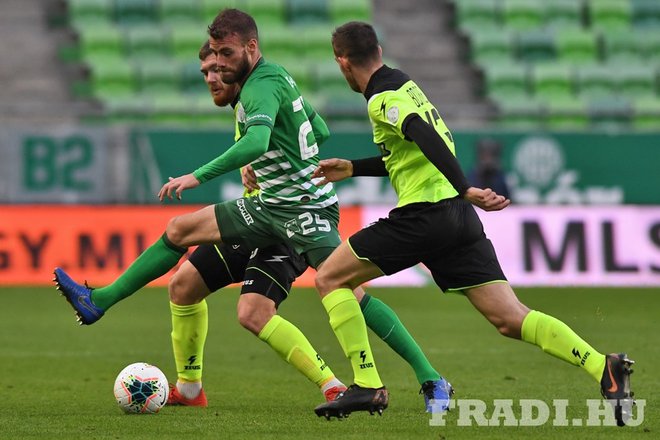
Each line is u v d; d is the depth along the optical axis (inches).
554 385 1006.4
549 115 2475.4
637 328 1521.9
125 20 2972.4
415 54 3056.1
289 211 805.9
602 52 3107.8
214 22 794.2
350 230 2085.4
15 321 1637.6
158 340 1427.2
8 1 2967.5
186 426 751.1
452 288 730.8
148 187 2094.0
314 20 3051.2
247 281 826.8
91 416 810.2
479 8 3157.0
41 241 2041.1
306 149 807.7
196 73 2805.1
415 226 719.1
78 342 1403.8
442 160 697.0
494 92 2933.1
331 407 722.2
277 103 780.0
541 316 712.4
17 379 1067.3
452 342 1384.1
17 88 2780.5
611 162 2230.6
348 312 732.7
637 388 972.6
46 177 2089.1
